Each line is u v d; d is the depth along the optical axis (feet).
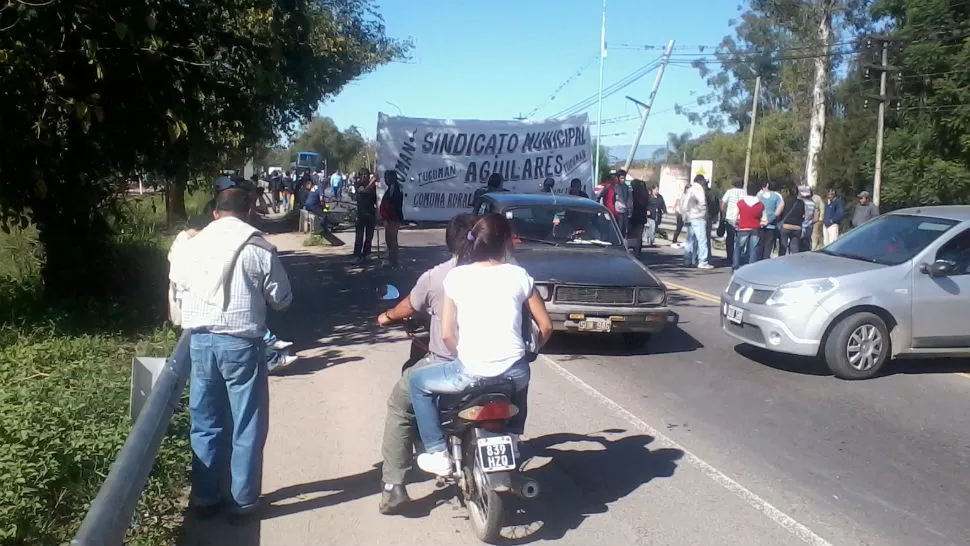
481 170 77.15
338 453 20.24
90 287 35.68
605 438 21.88
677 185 135.13
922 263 28.89
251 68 35.60
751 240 54.60
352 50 81.56
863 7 115.85
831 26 108.27
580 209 35.91
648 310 30.12
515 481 14.62
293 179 149.89
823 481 19.16
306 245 73.92
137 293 37.24
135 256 43.83
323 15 75.05
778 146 167.94
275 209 141.59
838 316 28.25
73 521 15.17
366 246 61.26
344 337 33.96
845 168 112.78
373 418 22.98
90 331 29.63
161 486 17.12
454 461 15.76
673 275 56.59
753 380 28.37
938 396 26.86
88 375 23.53
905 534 16.44
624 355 31.71
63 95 30.14
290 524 16.34
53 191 33.86
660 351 32.58
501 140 77.20
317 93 61.46
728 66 173.99
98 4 28.35
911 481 19.30
